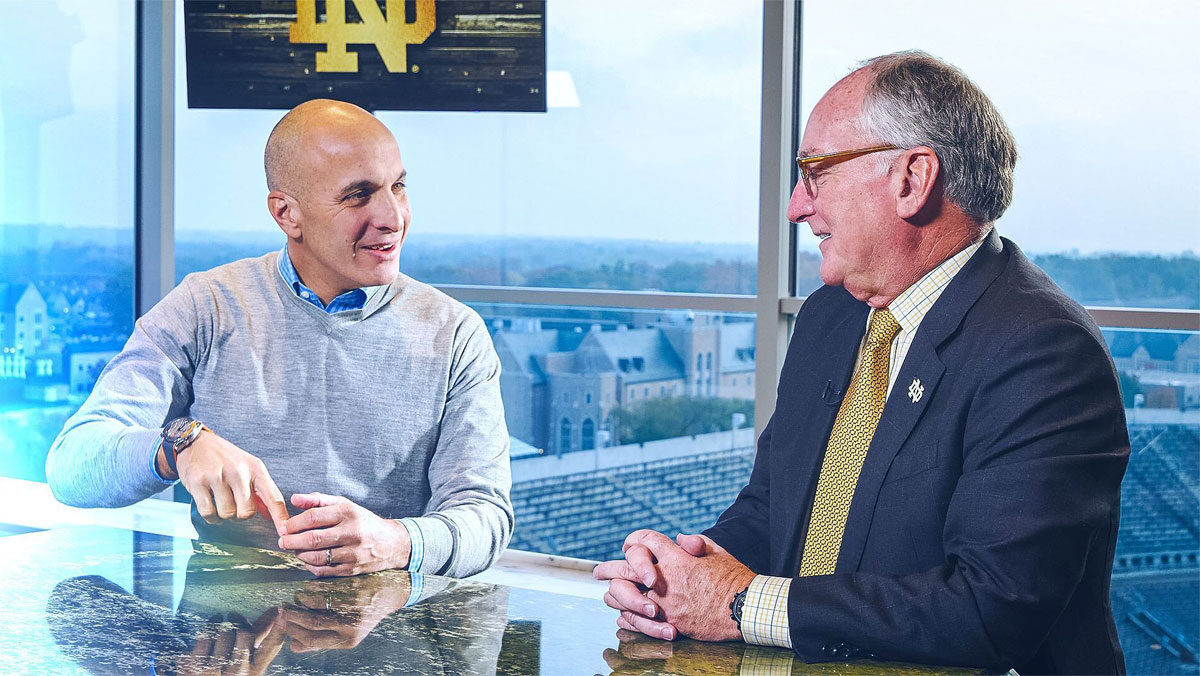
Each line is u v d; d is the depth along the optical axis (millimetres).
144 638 1111
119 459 1761
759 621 1193
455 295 4008
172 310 2076
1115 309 3207
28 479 4324
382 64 3838
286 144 1989
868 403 1464
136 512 3963
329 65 3861
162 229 4180
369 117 2045
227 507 1582
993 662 1175
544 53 3758
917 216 1389
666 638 1199
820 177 1421
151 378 2014
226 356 2072
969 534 1250
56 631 1129
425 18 3799
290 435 2055
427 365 2070
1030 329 1296
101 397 1979
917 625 1166
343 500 1520
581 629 1191
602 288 3867
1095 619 1334
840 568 1405
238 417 2053
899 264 1415
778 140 3529
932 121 1352
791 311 3586
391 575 1390
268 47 3881
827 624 1169
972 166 1361
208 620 1174
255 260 2156
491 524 1845
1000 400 1281
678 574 1243
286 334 2076
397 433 2053
